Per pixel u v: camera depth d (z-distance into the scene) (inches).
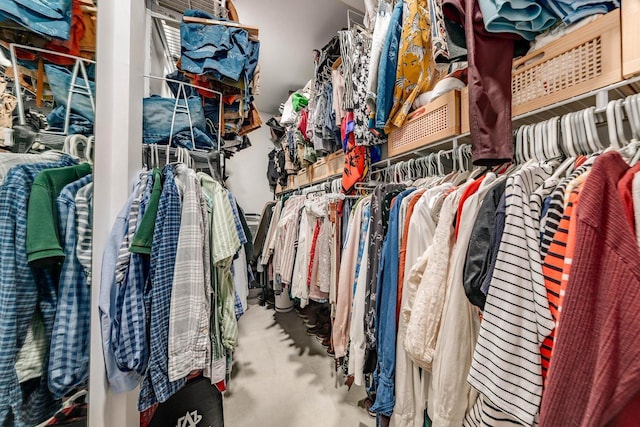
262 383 69.4
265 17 89.8
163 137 46.4
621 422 14.3
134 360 30.8
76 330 29.2
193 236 35.6
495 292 22.8
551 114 38.2
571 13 29.8
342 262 54.4
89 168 32.0
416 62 50.6
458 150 43.7
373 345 40.1
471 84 32.2
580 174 22.9
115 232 33.1
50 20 29.1
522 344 20.9
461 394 27.1
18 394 24.2
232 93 62.0
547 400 16.1
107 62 34.3
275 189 164.6
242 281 49.9
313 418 57.1
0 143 25.5
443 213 31.8
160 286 32.3
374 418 56.8
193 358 33.6
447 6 34.6
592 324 15.1
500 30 31.4
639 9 25.4
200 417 42.3
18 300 24.7
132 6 37.6
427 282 31.5
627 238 15.2
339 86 76.7
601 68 28.0
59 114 29.9
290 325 108.0
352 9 85.4
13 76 27.3
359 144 65.2
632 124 24.4
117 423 33.8
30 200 26.5
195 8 63.9
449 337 27.7
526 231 22.5
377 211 43.7
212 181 42.0
